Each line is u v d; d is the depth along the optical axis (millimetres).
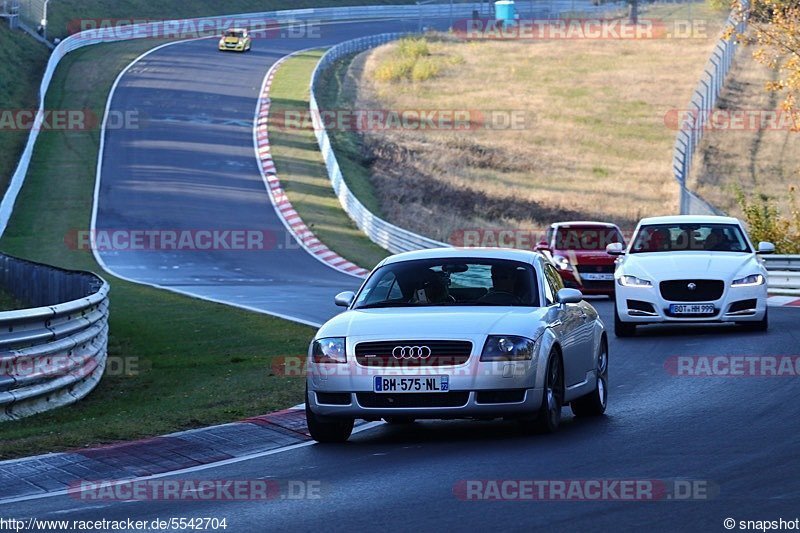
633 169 195750
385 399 36938
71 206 166250
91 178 182375
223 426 41406
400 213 166125
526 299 40281
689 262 68438
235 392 51625
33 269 87062
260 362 63719
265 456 36406
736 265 68062
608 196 177000
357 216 161250
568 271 100812
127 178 182750
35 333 48156
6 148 195625
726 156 196875
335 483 31578
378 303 40438
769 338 64625
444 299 40375
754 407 43156
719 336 66688
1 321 45312
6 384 46000
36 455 36375
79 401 53344
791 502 27750
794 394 45906
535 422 38000
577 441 37031
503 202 171625
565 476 31312
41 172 185500
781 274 98562
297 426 41688
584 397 43031
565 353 39844
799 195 174375
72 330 52156
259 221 162250
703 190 177375
